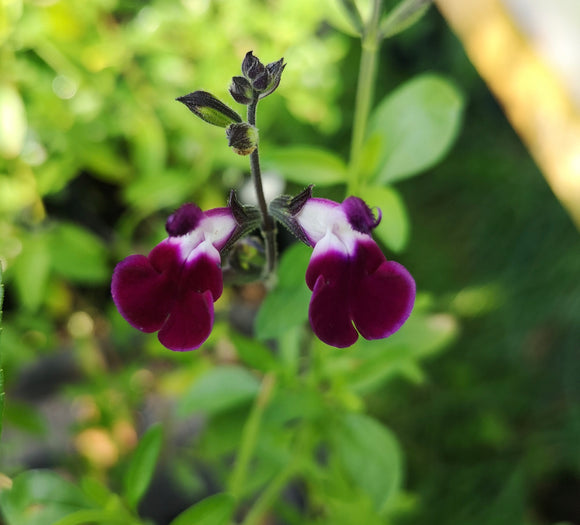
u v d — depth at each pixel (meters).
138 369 0.28
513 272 0.36
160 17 0.27
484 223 0.38
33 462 0.29
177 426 0.30
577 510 0.32
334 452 0.19
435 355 0.36
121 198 0.33
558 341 0.36
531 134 0.18
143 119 0.27
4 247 0.26
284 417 0.18
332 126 0.31
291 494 0.27
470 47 0.19
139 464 0.15
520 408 0.35
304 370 0.23
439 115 0.17
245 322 0.33
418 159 0.17
